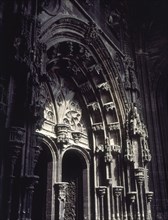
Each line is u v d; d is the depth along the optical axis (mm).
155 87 22953
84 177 17031
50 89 16141
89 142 18000
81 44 16047
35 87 9773
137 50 23641
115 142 17703
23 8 10203
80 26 15758
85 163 17250
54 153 15250
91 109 18297
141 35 24453
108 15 20328
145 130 18312
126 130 17766
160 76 23328
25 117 9250
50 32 13125
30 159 9133
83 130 17906
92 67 17391
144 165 17422
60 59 15883
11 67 9430
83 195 16594
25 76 9617
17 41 9516
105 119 18125
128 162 17125
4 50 9602
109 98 18156
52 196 14336
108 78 18094
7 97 9086
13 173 8617
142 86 22281
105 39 18500
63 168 17578
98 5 19094
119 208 16312
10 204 8070
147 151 17516
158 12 25188
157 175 19797
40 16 12555
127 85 19641
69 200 16953
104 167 17141
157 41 24031
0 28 9758
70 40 15039
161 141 21328
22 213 8344
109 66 18078
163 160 20797
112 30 20391
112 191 16562
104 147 17500
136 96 20172
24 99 9336
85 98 18359
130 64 20844
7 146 8578
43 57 11250
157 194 19312
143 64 23156
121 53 20266
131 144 17516
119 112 18109
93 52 17234
